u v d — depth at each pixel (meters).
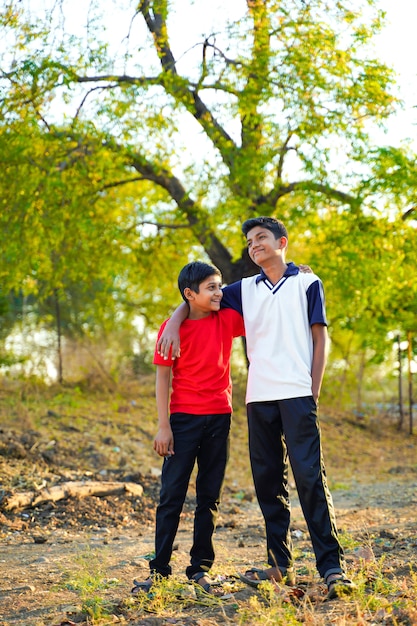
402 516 6.74
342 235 11.90
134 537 6.23
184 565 4.96
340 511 7.36
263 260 3.99
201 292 3.97
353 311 12.76
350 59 11.34
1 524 6.38
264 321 3.93
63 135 11.52
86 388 14.09
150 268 14.65
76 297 18.11
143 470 9.87
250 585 3.96
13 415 11.32
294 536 5.90
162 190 14.24
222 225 12.35
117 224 13.36
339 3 11.23
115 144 11.62
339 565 3.67
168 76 11.02
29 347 16.41
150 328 17.20
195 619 3.49
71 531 6.43
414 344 15.59
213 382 4.04
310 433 3.77
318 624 3.23
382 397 18.75
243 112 11.31
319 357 3.87
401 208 12.10
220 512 7.71
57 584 4.40
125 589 4.21
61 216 11.67
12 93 11.12
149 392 14.64
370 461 12.88
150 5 11.02
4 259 12.21
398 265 12.09
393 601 3.51
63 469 8.62
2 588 4.35
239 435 12.98
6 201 11.54
